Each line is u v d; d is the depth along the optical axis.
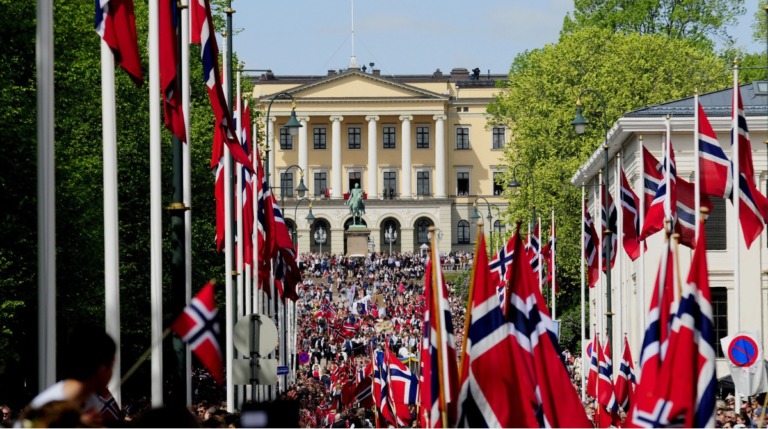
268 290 66.50
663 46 115.12
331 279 178.50
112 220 32.00
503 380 23.70
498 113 135.25
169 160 66.38
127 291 63.69
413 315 143.12
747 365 42.09
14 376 55.56
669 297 24.44
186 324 19.64
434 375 24.56
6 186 47.59
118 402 32.16
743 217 47.78
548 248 84.19
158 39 34.59
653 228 51.38
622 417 50.97
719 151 49.66
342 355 112.44
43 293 26.33
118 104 65.75
